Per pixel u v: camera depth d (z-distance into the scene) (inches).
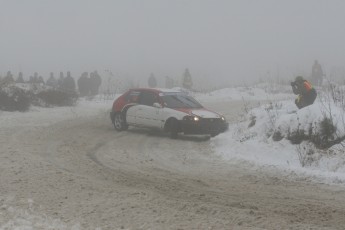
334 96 546.9
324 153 432.8
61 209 302.5
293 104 593.6
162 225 273.0
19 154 482.9
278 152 470.0
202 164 455.8
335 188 359.6
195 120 594.9
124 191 346.3
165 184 371.9
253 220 282.2
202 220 281.7
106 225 273.3
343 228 269.0
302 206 312.8
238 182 381.4
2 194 335.6
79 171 414.6
